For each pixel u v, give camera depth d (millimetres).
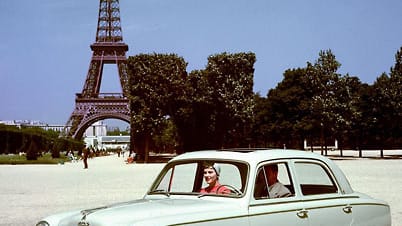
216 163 7027
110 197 21734
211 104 65000
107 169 51094
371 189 23344
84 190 25734
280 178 7234
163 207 6203
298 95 75000
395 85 62938
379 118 65688
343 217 7527
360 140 70062
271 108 77625
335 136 68250
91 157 101250
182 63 65438
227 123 66000
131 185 28531
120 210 6133
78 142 135625
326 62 64188
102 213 6035
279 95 76312
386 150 117875
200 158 7195
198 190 7152
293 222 6875
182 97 63875
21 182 32750
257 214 6512
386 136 66500
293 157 7344
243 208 6426
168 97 63094
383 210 8227
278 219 6715
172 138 102438
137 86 63375
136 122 63094
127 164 65375
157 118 63344
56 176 39531
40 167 59031
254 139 95938
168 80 63219
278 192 6965
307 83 66125
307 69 65500
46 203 19938
